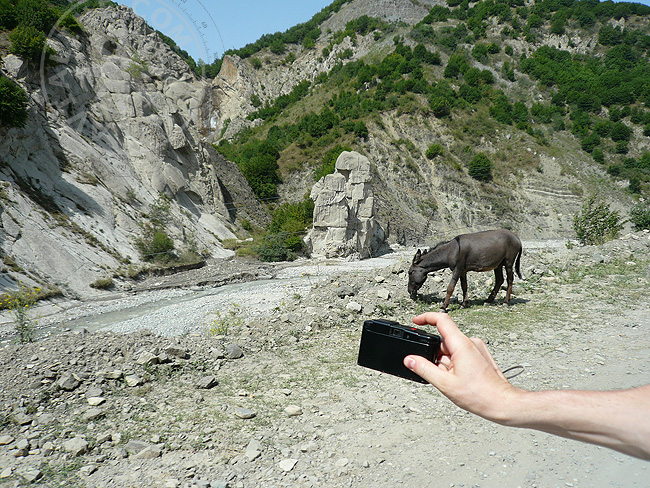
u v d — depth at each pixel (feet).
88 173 104.12
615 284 48.16
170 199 128.57
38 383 26.43
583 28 446.19
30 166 90.22
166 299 74.54
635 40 426.10
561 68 381.81
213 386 27.55
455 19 481.87
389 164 256.93
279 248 125.59
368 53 445.78
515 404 3.98
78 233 86.99
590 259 60.29
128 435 21.59
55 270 74.23
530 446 19.83
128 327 54.34
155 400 25.52
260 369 30.27
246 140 335.06
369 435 21.24
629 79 351.87
